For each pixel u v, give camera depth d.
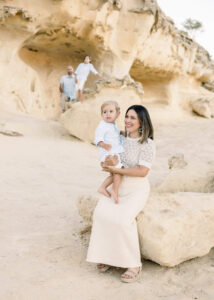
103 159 3.16
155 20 15.05
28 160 6.82
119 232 2.71
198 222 2.91
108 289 2.52
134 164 3.04
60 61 15.57
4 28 11.93
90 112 9.73
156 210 2.94
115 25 13.84
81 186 5.41
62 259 2.99
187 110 20.17
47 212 4.13
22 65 13.48
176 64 18.89
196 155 9.20
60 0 11.74
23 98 12.95
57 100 15.01
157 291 2.52
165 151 9.82
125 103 10.46
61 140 9.48
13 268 2.72
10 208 4.14
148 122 2.99
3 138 8.41
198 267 2.95
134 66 17.36
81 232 3.57
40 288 2.43
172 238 2.74
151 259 2.89
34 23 12.07
